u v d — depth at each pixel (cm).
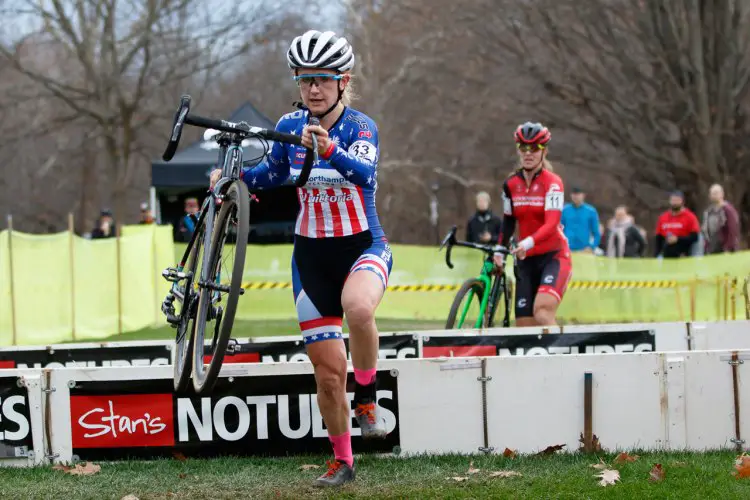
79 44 7425
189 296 1241
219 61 7519
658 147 6612
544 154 1997
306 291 1224
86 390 1384
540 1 6359
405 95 8044
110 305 3125
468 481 1219
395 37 7800
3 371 1380
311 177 1217
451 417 1391
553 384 1384
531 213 1998
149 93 7675
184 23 7550
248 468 1323
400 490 1187
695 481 1184
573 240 4050
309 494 1184
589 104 6638
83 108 7538
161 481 1262
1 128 8588
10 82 8562
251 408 1392
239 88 9425
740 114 6550
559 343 1839
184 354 1245
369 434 1220
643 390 1377
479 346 1825
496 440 1388
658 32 6284
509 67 6844
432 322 3303
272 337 1825
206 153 4328
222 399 1391
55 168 9981
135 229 3422
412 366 1390
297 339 1825
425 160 8300
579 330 1844
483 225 3478
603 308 3541
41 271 2870
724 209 3912
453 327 1925
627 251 4347
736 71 6419
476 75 7362
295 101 1258
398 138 8056
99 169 10706
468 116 7631
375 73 7606
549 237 1983
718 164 6391
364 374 1217
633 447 1376
